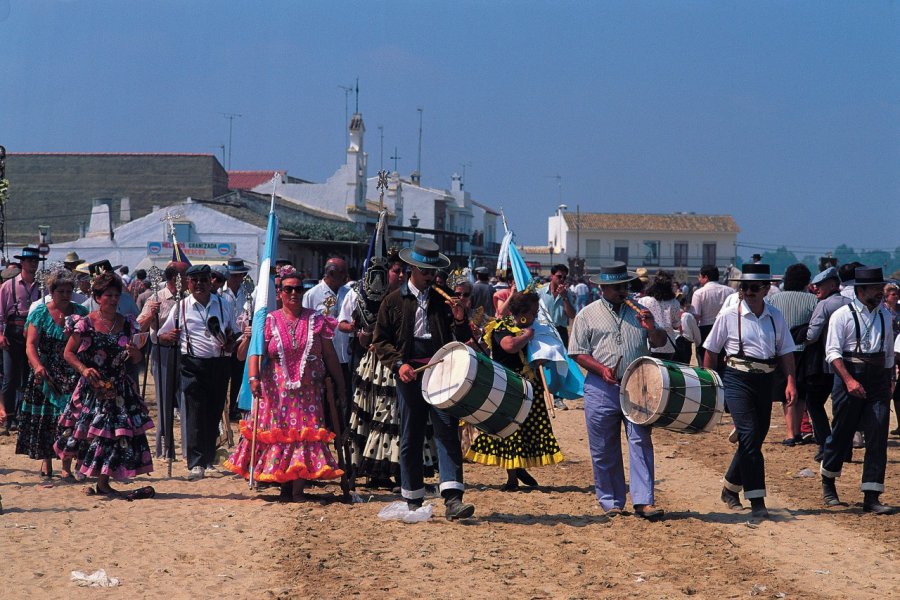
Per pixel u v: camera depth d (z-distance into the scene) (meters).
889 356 9.15
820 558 7.59
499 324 9.84
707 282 14.88
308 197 61.91
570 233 102.81
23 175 59.28
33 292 13.40
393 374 9.20
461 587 6.80
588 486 10.45
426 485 10.17
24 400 10.51
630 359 8.75
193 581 6.91
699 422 8.54
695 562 7.44
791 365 9.02
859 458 12.14
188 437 10.71
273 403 9.44
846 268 11.62
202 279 10.71
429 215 77.88
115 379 9.57
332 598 6.54
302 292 9.55
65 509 9.09
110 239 45.28
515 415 8.34
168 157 59.06
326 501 9.55
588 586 6.84
